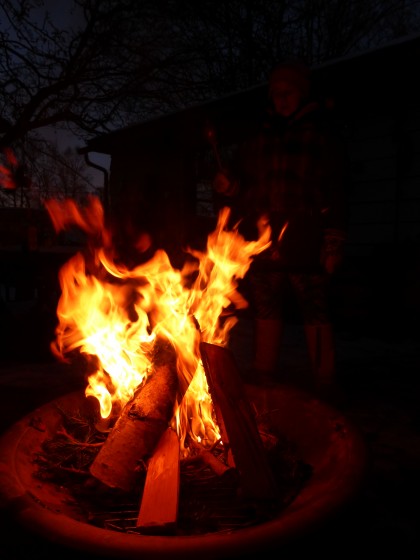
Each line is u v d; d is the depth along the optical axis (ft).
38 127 19.08
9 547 4.72
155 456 6.28
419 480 7.84
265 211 10.77
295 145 10.59
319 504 4.65
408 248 19.84
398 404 11.51
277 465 6.40
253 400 7.95
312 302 10.94
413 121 21.31
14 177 19.98
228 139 27.66
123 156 34.40
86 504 5.67
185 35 23.34
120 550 4.00
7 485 5.03
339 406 11.09
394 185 22.06
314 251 10.60
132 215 28.40
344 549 5.90
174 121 27.37
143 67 20.33
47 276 17.22
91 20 18.78
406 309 19.48
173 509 5.12
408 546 6.11
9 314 16.22
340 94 21.54
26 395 11.62
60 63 19.38
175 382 7.37
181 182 30.27
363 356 16.40
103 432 7.30
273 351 11.43
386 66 19.25
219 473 6.01
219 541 4.10
